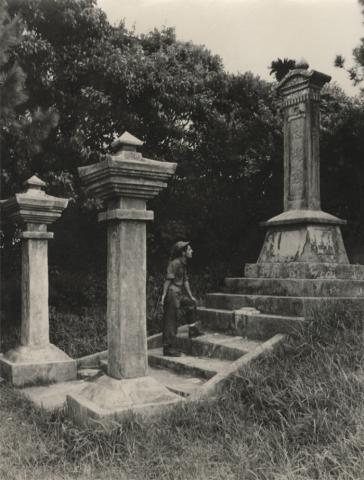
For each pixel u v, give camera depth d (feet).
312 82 26.43
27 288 23.56
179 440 13.44
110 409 14.35
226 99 49.11
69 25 37.35
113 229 15.71
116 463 12.66
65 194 36.35
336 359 16.55
